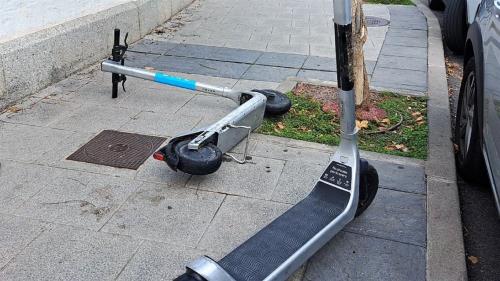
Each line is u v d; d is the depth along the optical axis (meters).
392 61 6.92
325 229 2.87
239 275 2.47
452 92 6.24
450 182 3.92
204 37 7.70
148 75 4.97
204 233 3.21
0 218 3.28
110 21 6.54
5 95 4.93
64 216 3.32
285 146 4.37
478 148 3.80
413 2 10.94
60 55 5.64
